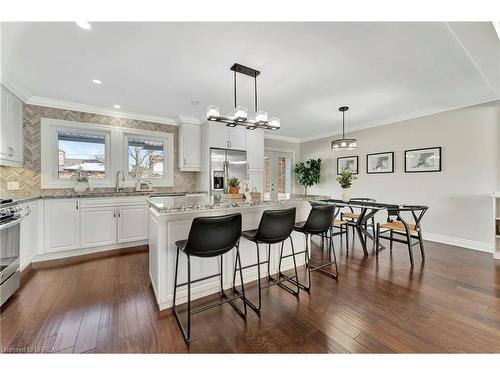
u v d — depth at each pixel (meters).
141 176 4.24
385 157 4.66
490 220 3.42
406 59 2.29
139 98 3.32
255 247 2.54
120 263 2.97
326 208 2.46
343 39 1.97
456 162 3.72
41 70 2.47
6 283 2.06
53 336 1.61
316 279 2.55
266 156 6.21
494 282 2.44
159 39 1.95
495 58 2.12
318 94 3.20
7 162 2.72
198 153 4.50
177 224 2.03
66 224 3.14
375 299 2.12
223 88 2.98
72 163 3.65
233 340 1.59
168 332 1.67
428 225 4.07
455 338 1.60
